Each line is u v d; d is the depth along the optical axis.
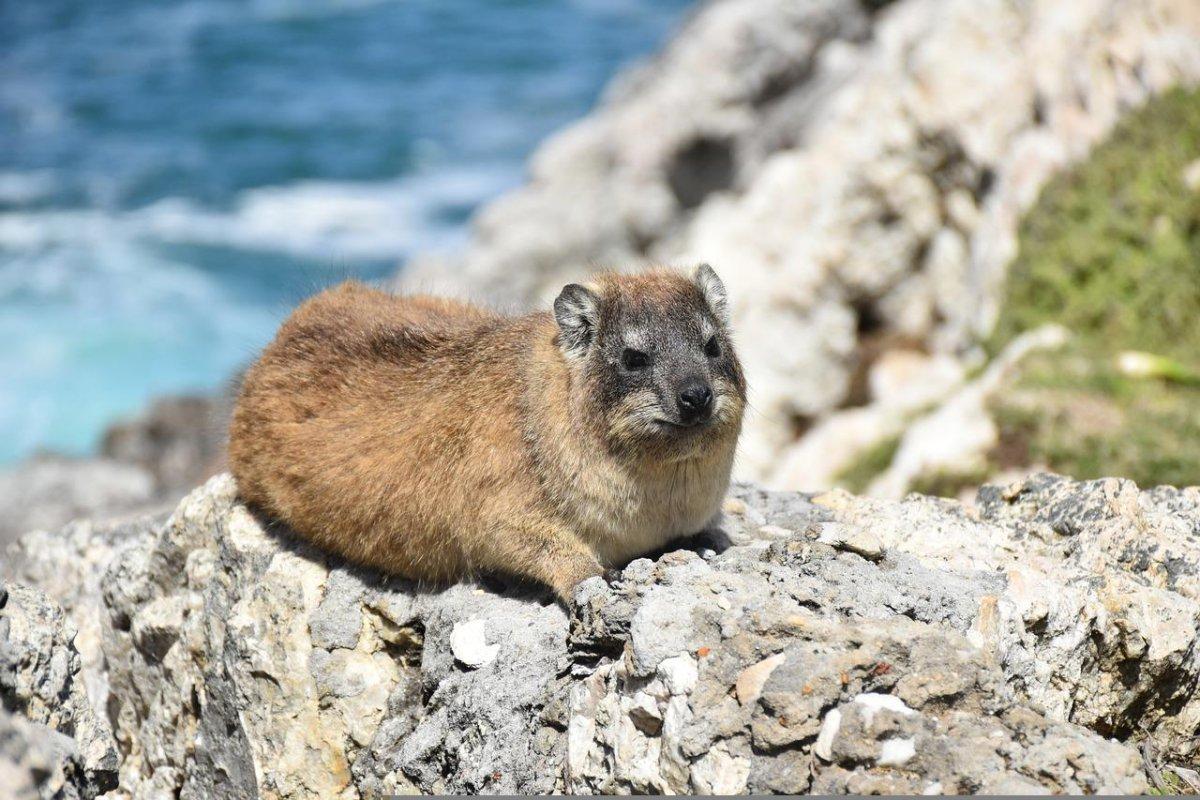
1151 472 17.56
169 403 32.81
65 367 41.03
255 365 12.18
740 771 8.02
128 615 12.25
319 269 49.44
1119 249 22.02
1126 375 19.73
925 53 24.91
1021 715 8.14
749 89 37.41
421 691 10.35
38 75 76.12
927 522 10.77
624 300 10.25
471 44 83.56
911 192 25.31
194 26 87.12
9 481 29.11
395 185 59.62
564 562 10.27
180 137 65.31
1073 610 9.59
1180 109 22.80
